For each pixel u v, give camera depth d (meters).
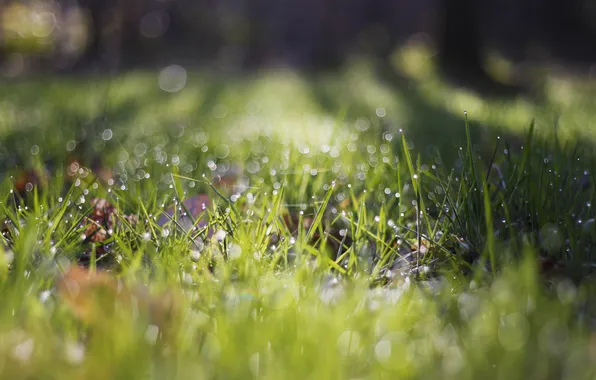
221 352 0.66
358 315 0.71
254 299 0.73
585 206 0.91
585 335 0.69
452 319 0.71
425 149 1.41
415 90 3.85
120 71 6.64
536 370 0.65
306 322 0.69
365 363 0.67
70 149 1.42
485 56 5.79
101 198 0.96
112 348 0.66
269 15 12.30
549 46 11.77
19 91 3.62
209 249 0.84
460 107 2.82
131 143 1.57
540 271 0.79
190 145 1.54
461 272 0.80
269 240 0.88
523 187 0.94
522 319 0.69
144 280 0.78
